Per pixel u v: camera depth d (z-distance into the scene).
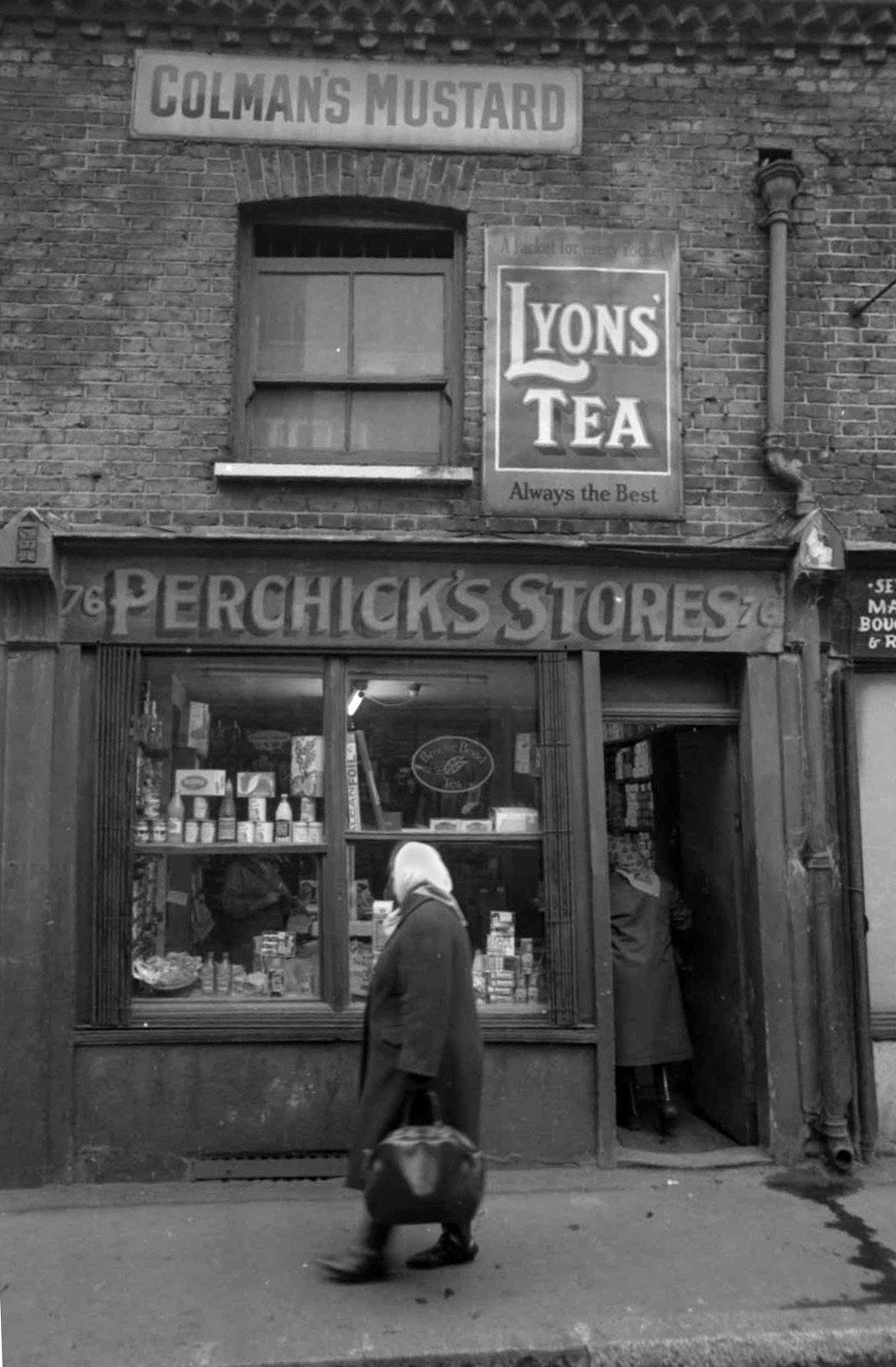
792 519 6.13
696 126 6.39
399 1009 4.45
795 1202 5.33
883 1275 4.48
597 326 6.20
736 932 6.21
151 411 6.02
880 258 6.38
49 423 5.96
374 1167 4.13
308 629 5.95
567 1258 4.64
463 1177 4.11
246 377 6.26
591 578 6.02
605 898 5.91
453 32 6.32
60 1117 5.56
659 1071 6.43
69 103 6.17
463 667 6.14
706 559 5.98
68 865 5.68
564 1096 5.80
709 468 6.19
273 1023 5.71
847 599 6.19
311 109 6.25
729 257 6.33
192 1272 4.53
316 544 5.83
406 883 4.62
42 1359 3.83
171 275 6.12
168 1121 5.62
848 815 6.12
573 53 6.39
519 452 6.09
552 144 6.31
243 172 6.20
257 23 6.24
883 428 6.28
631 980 6.34
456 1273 4.49
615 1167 5.73
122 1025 5.63
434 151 6.28
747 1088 6.07
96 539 5.74
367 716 6.11
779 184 6.21
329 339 6.39
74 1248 4.79
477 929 6.05
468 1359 3.88
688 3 6.29
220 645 5.92
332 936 5.89
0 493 5.89
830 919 5.93
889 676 6.43
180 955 5.94
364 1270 4.40
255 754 6.05
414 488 6.09
